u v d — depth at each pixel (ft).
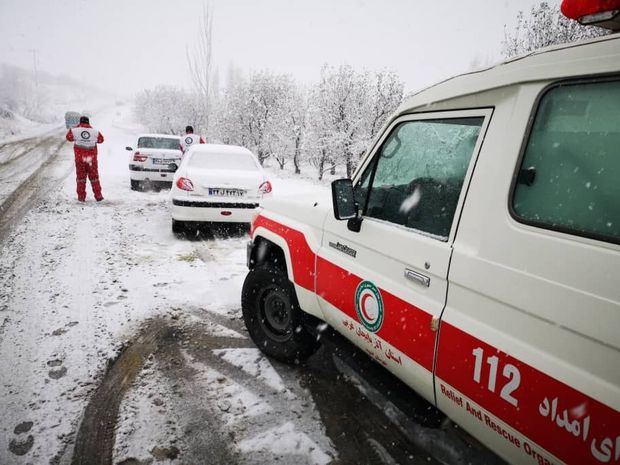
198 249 19.17
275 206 10.25
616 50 3.72
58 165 48.14
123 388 8.70
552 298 3.84
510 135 4.61
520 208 4.40
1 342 10.17
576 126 4.06
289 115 65.10
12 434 7.23
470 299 4.77
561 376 3.73
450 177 5.67
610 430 3.35
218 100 85.20
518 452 4.38
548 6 31.04
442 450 7.35
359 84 52.26
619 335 3.31
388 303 6.10
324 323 8.73
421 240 5.55
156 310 12.50
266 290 10.25
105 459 6.81
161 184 37.76
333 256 7.61
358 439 7.56
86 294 13.30
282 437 7.52
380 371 7.04
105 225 22.44
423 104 6.03
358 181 7.38
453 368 4.99
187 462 6.84
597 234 3.68
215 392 8.74
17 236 19.43
